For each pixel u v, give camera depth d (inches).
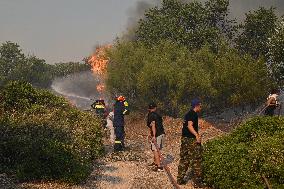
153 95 1023.6
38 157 359.6
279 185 293.0
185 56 1079.0
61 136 440.1
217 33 1197.1
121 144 520.1
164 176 385.7
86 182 360.5
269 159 312.8
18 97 533.0
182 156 353.4
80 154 411.2
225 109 990.4
